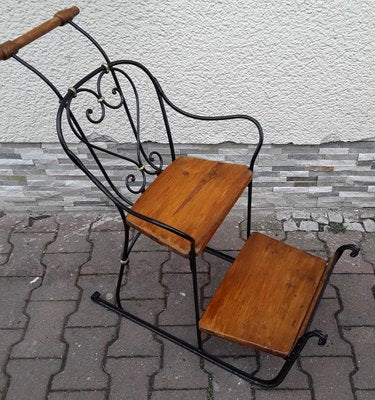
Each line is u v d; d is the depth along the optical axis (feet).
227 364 5.83
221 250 7.39
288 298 5.33
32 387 5.85
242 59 6.22
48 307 6.71
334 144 7.09
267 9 5.77
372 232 7.52
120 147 7.25
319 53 6.12
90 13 5.88
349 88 6.44
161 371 5.94
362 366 5.87
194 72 6.38
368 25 5.84
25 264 7.30
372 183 7.56
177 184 5.75
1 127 6.97
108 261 7.29
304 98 6.57
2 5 5.83
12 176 7.70
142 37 6.08
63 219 8.04
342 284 6.77
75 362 6.07
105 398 5.71
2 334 6.41
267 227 7.72
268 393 5.68
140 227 5.24
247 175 5.82
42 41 6.11
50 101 6.68
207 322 5.14
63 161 7.46
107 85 6.52
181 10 5.82
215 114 6.81
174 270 7.10
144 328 6.38
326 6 5.71
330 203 7.90
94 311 6.63
